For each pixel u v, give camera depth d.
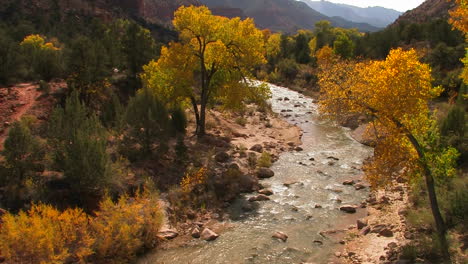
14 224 8.96
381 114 10.18
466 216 10.80
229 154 20.58
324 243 11.98
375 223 12.81
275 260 10.96
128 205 11.73
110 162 13.80
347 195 15.97
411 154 10.56
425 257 9.81
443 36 50.47
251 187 16.84
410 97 9.66
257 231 12.90
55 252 9.41
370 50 61.22
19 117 20.22
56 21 81.75
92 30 74.12
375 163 10.92
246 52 22.48
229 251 11.51
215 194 15.72
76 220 10.21
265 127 29.19
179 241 12.11
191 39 23.12
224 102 24.50
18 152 12.72
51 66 29.58
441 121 18.20
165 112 18.33
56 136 13.09
